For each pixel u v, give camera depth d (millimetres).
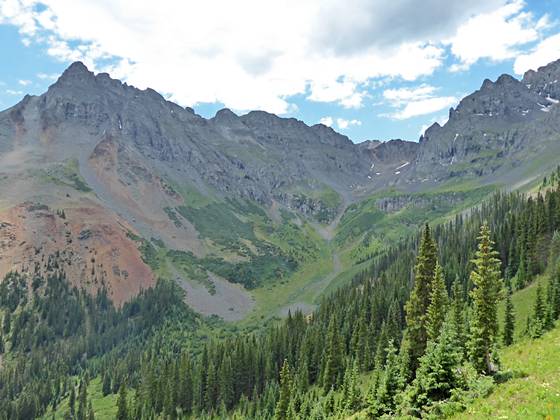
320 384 130125
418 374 40156
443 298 54625
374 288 181375
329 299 199500
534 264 127562
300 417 100062
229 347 163000
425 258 58312
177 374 152625
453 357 39500
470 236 193625
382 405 47312
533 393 31672
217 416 139375
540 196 166250
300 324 172375
